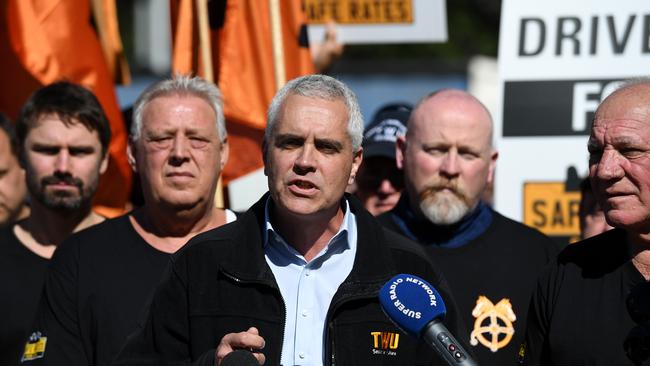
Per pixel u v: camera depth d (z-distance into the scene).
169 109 11.61
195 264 9.45
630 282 9.03
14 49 15.49
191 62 15.30
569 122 14.88
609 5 14.90
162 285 9.57
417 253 9.63
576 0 14.93
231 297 9.25
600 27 14.91
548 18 14.99
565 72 14.92
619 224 8.89
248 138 15.62
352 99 9.38
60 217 12.97
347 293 9.17
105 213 15.31
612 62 14.87
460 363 8.13
